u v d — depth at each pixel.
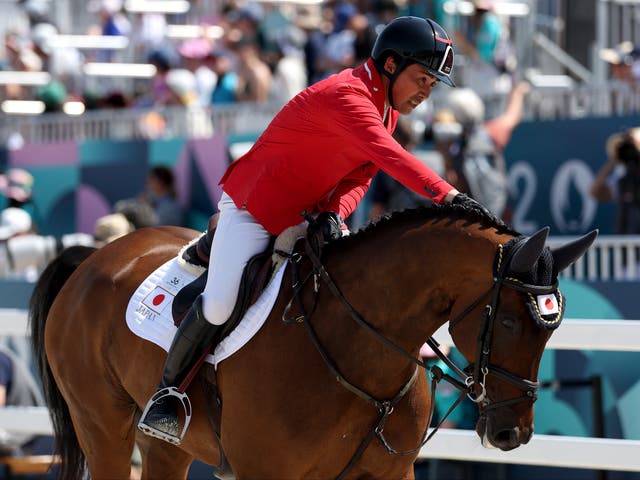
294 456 7.20
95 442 8.95
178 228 9.34
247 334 7.39
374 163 7.28
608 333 8.83
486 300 6.73
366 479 7.45
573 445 8.89
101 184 21.08
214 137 19.33
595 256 13.63
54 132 22.64
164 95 22.81
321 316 7.30
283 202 7.49
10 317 10.74
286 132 7.41
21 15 27.27
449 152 15.52
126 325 8.38
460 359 11.56
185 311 7.94
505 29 19.91
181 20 25.39
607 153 15.95
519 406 6.57
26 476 13.03
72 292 9.11
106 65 24.70
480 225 6.87
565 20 20.55
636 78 17.78
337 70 21.05
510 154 16.88
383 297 7.14
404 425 7.38
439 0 19.77
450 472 12.17
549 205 16.55
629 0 19.12
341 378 7.11
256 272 7.49
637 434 11.41
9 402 11.67
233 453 7.44
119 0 25.94
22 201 20.59
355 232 7.39
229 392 7.44
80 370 8.87
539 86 19.31
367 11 22.16
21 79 25.23
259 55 22.61
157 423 7.58
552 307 6.52
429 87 7.45
